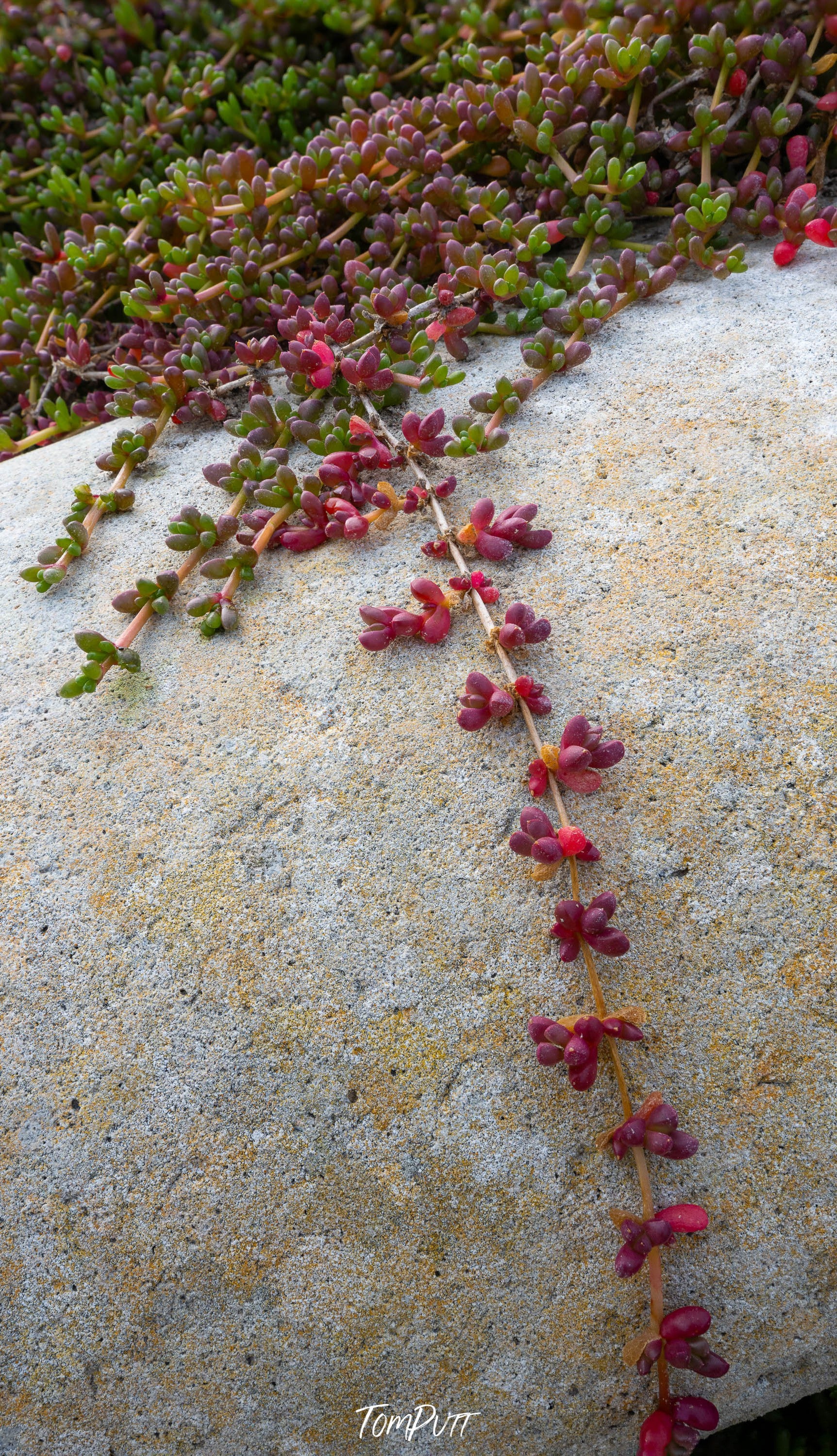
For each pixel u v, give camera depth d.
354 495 0.67
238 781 0.61
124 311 0.83
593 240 0.78
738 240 0.79
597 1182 0.54
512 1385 0.53
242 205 0.79
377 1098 0.55
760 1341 0.53
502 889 0.57
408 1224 0.54
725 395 0.69
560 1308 0.53
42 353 0.84
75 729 0.64
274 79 0.98
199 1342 0.54
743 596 0.62
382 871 0.58
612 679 0.60
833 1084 0.54
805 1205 0.53
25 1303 0.55
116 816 0.61
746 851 0.57
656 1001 0.55
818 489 0.64
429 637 0.61
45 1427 0.54
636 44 0.73
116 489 0.73
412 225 0.78
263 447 0.72
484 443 0.67
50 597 0.69
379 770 0.60
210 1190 0.55
